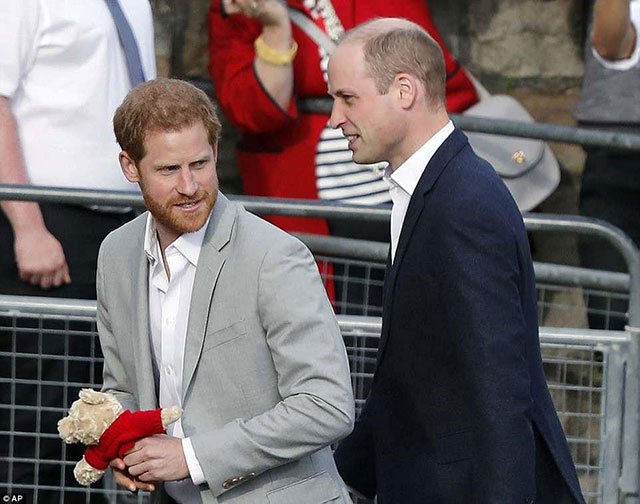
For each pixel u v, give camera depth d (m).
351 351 16.34
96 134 16.95
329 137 20.36
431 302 12.30
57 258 16.83
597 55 21.50
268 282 11.43
